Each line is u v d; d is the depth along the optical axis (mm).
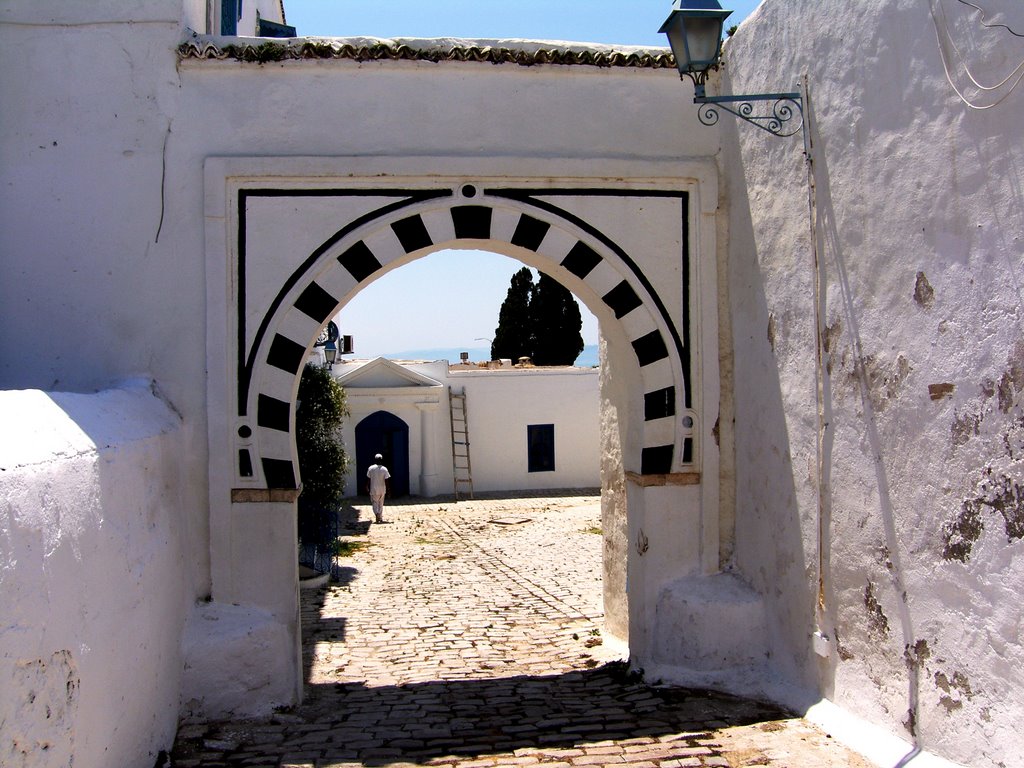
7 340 5621
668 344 6148
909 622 4219
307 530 10867
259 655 5457
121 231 5676
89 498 3664
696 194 6191
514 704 5691
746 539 6020
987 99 3611
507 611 9289
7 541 2814
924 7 4008
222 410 5645
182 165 5715
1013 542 3516
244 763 4504
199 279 5688
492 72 5980
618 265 6105
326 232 5820
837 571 4867
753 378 5871
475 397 23797
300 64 5789
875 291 4457
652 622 6125
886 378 4375
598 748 4574
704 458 6156
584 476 24547
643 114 6152
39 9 5656
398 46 5836
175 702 5109
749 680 5691
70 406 4043
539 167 5977
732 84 6078
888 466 4379
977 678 3734
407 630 8398
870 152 4461
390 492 22938
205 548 5625
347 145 5859
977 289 3703
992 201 3605
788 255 5344
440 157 5887
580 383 24438
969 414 3768
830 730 4691
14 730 2807
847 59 4648
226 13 7820
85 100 5672
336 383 11680
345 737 4977
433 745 4777
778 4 5395
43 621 3076
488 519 18188
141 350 5656
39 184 5645
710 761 4277
